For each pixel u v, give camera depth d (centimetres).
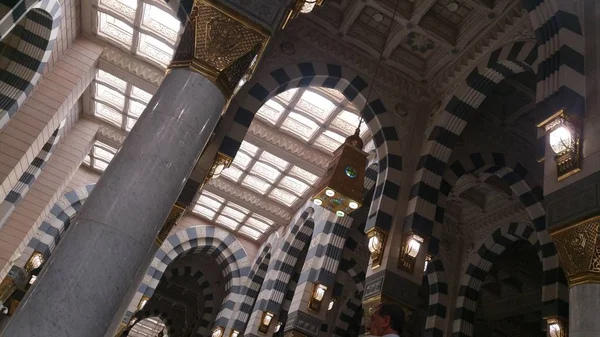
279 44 962
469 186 1323
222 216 1939
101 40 1306
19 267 1622
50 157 1463
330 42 991
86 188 1833
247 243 2003
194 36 508
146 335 3894
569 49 586
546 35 625
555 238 506
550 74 592
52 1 994
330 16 972
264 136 1442
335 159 827
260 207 1795
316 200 819
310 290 1171
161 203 442
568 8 620
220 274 2223
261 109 1392
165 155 452
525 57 830
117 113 1585
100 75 1425
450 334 1305
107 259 397
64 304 368
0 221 1308
